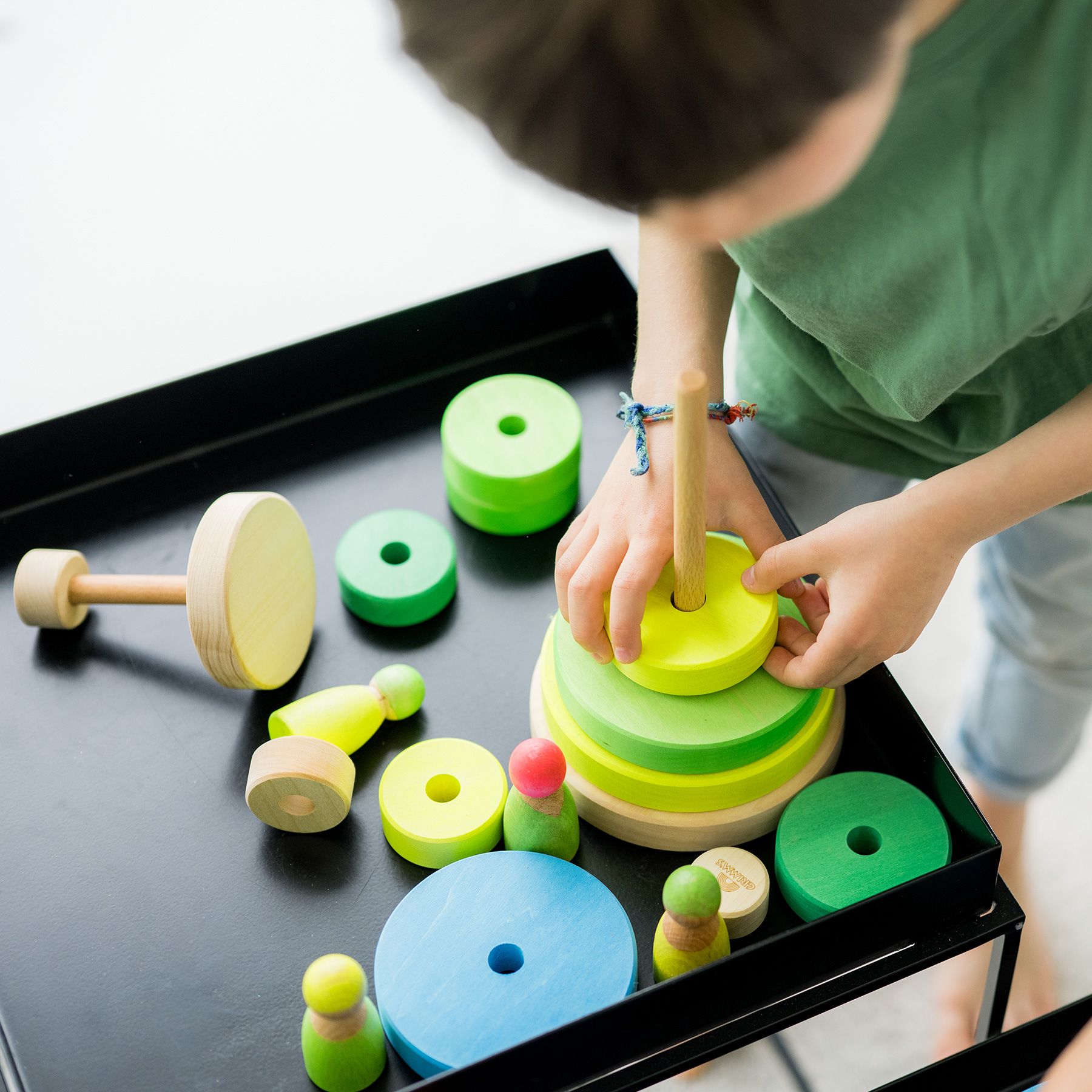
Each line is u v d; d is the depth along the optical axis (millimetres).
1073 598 1122
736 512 861
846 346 850
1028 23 634
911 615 783
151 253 1669
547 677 880
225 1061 754
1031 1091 746
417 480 1085
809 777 836
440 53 447
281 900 823
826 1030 970
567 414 1040
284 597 918
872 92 475
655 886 825
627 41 421
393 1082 748
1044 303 724
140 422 1069
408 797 839
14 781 888
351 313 1602
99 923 815
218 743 906
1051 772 1304
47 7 1918
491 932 773
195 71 1884
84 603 963
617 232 1724
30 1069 755
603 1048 718
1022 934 1313
